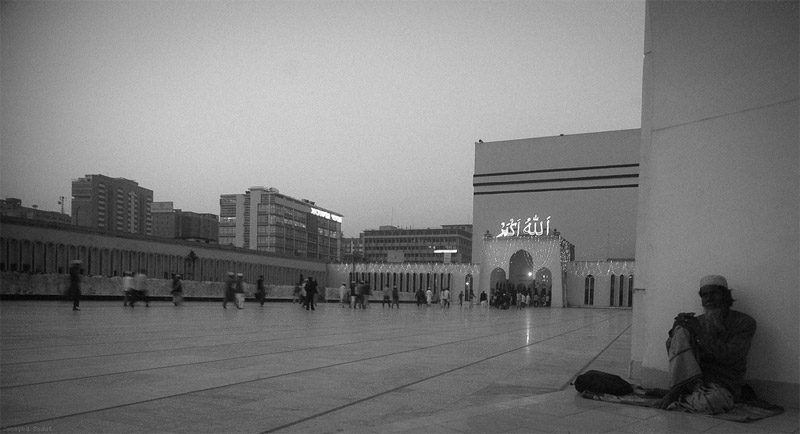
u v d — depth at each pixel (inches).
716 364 239.9
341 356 390.9
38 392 235.6
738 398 233.1
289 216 5669.3
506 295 2021.4
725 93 265.9
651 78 324.5
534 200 3021.7
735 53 263.1
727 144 263.4
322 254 6417.3
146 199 7824.8
